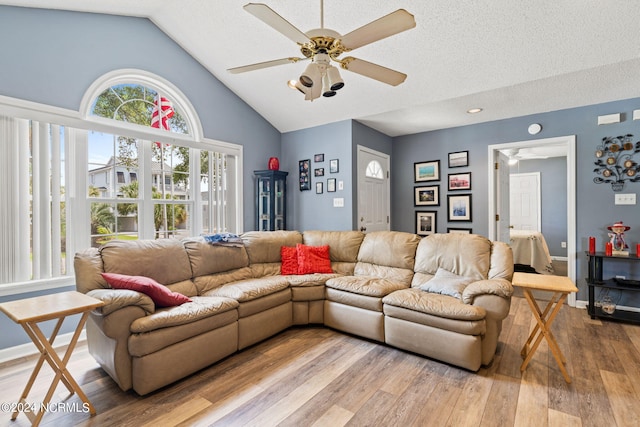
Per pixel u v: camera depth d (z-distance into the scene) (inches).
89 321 90.7
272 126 187.5
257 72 146.5
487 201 169.5
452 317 89.5
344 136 167.3
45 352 69.8
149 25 128.0
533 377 85.0
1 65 92.5
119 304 74.9
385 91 140.6
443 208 184.7
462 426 66.1
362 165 173.6
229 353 96.0
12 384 82.4
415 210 195.8
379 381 83.7
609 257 127.6
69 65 106.2
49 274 103.6
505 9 94.6
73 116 107.0
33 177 100.3
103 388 80.5
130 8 115.3
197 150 149.5
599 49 101.0
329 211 173.0
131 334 77.1
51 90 102.2
